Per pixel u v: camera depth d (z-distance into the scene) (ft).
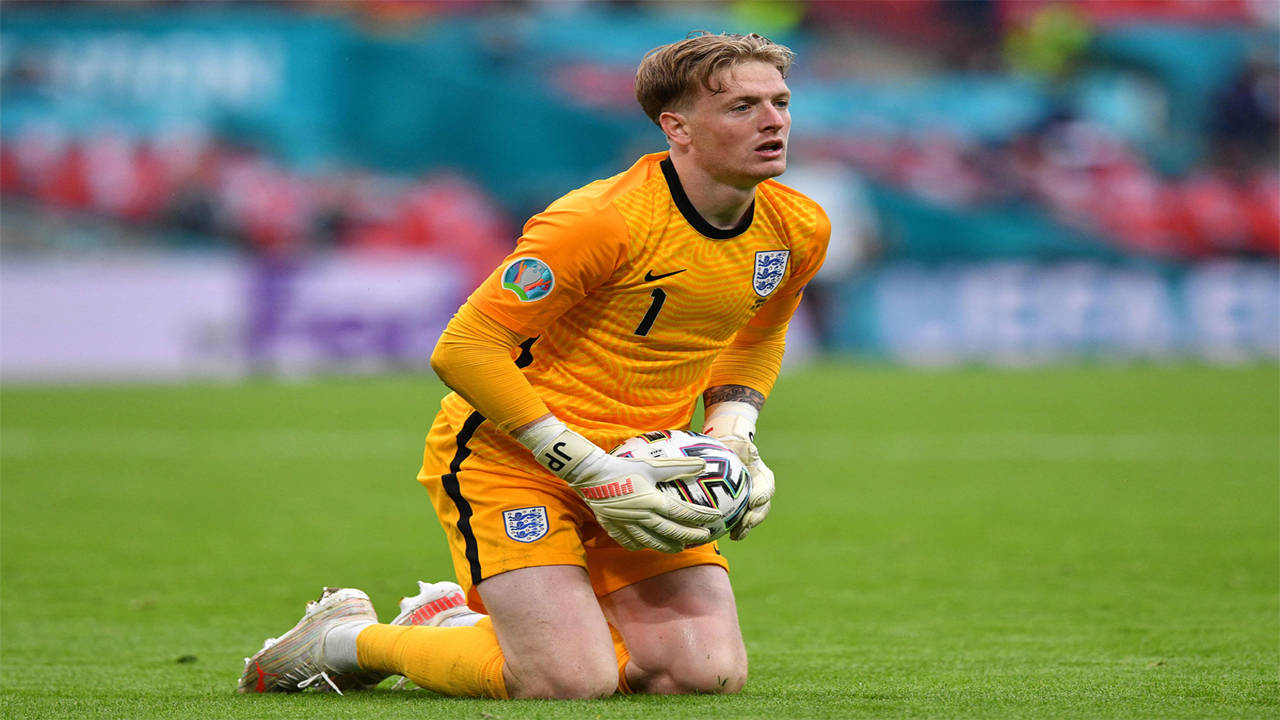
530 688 41.45
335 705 42.09
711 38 41.11
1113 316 278.67
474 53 287.48
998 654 53.42
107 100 276.82
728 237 42.50
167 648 56.85
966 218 281.13
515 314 40.96
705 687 42.98
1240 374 242.17
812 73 292.20
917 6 293.64
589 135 288.92
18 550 85.76
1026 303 278.46
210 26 279.69
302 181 277.85
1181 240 282.36
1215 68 291.79
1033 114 289.94
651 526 41.14
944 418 174.91
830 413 181.68
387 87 282.97
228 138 278.26
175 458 140.56
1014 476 122.52
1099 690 43.96
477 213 282.97
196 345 249.14
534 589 41.63
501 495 42.78
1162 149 289.53
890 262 280.72
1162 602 65.92
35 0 277.23
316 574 78.02
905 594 69.62
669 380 44.24
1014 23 293.64
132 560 82.28
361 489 117.91
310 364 252.42
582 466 40.88
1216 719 38.34
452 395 45.57
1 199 273.75
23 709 42.50
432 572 79.00
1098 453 139.13
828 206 280.10
